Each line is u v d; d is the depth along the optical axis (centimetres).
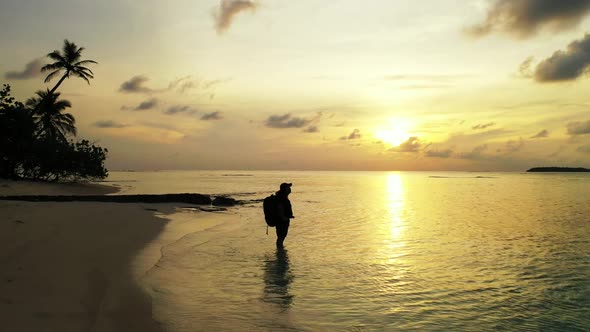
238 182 9281
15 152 4234
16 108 4244
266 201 1309
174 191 4953
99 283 763
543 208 2962
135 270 900
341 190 6284
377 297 782
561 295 805
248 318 653
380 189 6731
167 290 788
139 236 1348
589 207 3047
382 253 1221
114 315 615
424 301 761
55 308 609
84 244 1098
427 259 1141
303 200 3903
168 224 1714
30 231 1170
